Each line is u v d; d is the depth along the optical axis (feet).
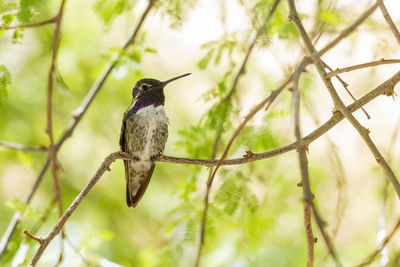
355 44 30.25
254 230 34.30
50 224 39.50
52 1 40.42
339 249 37.47
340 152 42.04
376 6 21.27
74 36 41.19
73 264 31.24
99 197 49.55
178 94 47.65
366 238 38.47
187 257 33.12
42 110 46.55
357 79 42.60
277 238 36.81
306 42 21.38
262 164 33.55
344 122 44.01
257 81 38.42
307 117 41.78
